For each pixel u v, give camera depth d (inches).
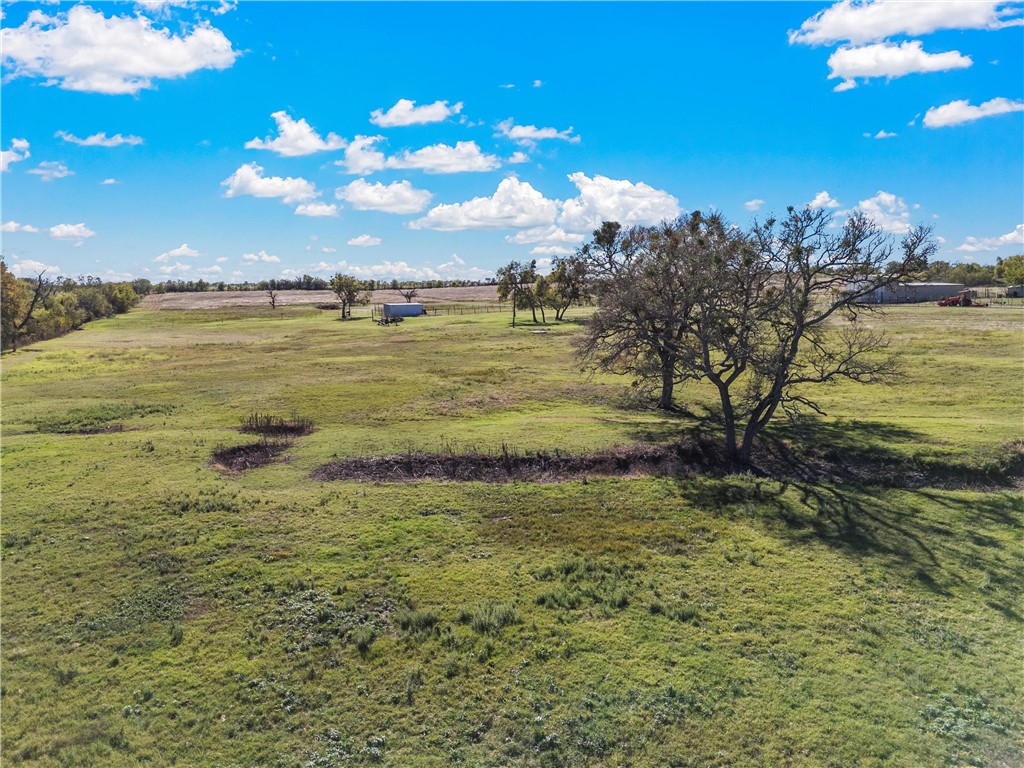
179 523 965.8
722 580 812.0
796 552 884.0
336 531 941.8
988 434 1268.5
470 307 5880.9
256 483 1147.9
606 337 1541.6
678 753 537.6
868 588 789.2
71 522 970.7
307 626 719.1
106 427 1537.9
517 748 547.5
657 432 1392.7
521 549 896.3
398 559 863.7
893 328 2763.3
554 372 2252.7
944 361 2047.2
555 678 631.8
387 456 1254.3
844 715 574.9
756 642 681.0
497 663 654.5
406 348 3009.4
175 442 1378.0
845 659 652.7
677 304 1412.4
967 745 538.3
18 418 1615.4
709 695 603.2
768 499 1063.6
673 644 679.7
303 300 7696.9
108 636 703.7
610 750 543.5
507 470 1210.6
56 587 796.6
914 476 1143.0
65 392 1975.9
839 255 1179.3
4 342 3225.9
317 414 1658.5
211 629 716.7
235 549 887.1
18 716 587.8
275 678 637.9
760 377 1362.0
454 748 549.6
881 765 519.2
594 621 725.3
